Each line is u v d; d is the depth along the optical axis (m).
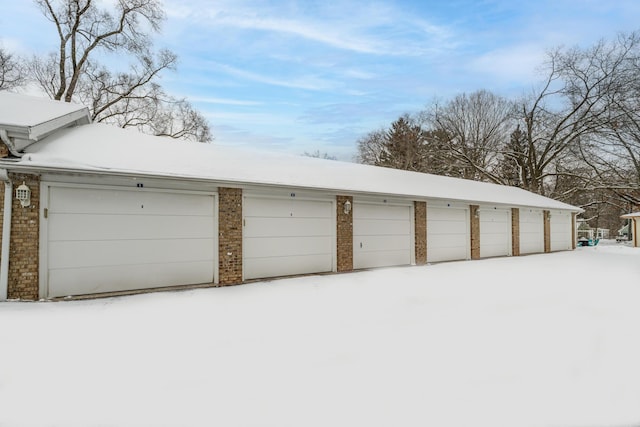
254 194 9.51
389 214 12.54
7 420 2.89
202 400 3.24
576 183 30.50
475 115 34.50
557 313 6.28
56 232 7.02
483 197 15.88
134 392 3.38
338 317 6.00
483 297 7.60
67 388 3.44
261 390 3.43
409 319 5.89
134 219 7.85
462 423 2.89
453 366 3.99
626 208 33.22
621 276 10.70
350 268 11.33
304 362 4.10
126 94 23.97
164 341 4.77
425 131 36.66
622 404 3.19
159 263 8.11
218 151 11.02
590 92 27.77
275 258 9.90
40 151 7.19
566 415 3.01
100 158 7.61
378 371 3.87
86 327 5.30
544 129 30.20
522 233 18.05
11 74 21.70
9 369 3.83
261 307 6.65
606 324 5.60
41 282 6.80
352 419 2.95
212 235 8.81
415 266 12.68
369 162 43.78
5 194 6.55
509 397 3.31
